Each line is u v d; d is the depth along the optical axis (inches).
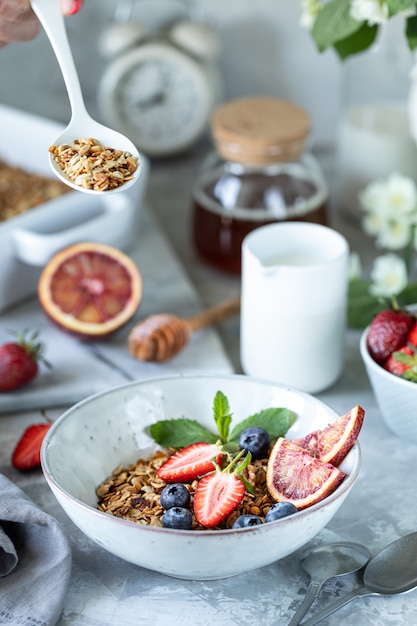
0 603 31.8
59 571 32.4
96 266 42.2
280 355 39.3
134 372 40.5
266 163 44.3
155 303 44.2
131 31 51.8
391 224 45.1
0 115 49.3
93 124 34.3
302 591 32.9
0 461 37.2
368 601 32.6
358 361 41.8
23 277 43.4
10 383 39.0
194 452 34.3
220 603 32.6
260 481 34.0
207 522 32.1
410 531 34.7
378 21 37.7
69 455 34.4
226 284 46.3
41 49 54.2
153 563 31.6
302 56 55.2
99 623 32.0
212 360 41.1
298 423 35.3
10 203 45.8
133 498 33.8
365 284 42.9
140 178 45.6
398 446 37.9
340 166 50.8
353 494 36.0
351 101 56.3
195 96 53.2
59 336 42.4
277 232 40.1
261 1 53.9
